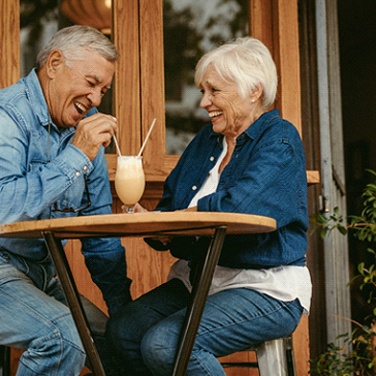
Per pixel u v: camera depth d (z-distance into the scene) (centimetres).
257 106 326
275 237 304
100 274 345
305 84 496
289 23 445
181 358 264
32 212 285
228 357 427
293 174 303
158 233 268
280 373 300
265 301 298
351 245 838
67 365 279
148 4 432
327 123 487
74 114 319
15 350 392
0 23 406
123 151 423
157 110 430
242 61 319
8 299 289
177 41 440
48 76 316
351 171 961
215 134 340
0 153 299
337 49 534
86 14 425
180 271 337
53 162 291
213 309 292
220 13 449
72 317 262
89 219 237
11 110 306
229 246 304
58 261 254
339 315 499
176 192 338
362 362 444
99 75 315
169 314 320
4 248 306
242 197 292
